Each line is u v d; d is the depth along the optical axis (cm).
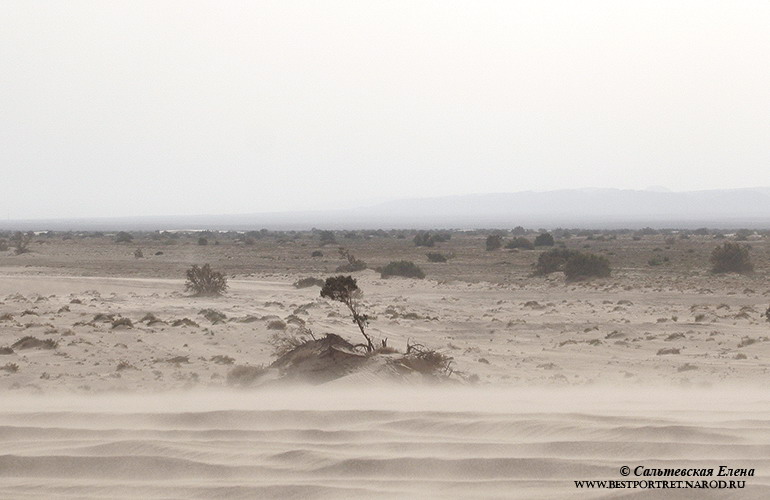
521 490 784
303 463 892
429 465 866
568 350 4275
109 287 8544
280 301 7000
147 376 2973
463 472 851
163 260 14250
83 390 2589
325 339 2530
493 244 16900
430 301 7481
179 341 4044
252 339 4138
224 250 17562
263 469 874
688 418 1122
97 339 3947
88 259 14350
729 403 1399
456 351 4106
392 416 1149
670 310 6462
